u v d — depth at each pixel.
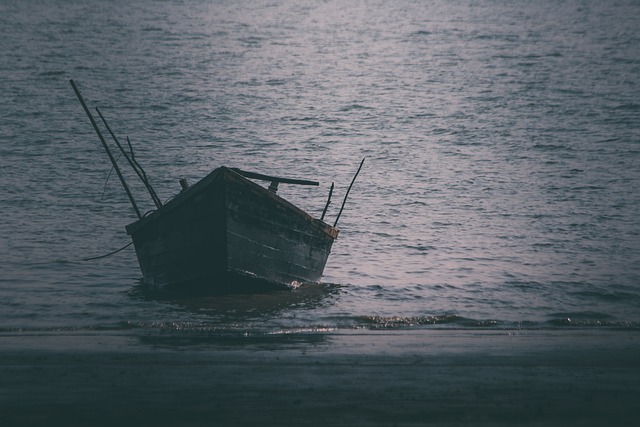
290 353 27.62
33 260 41.84
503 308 34.94
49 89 107.19
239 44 165.25
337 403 22.30
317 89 112.81
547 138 80.00
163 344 28.73
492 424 20.92
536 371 25.78
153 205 54.59
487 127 86.06
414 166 68.50
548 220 51.19
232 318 32.78
